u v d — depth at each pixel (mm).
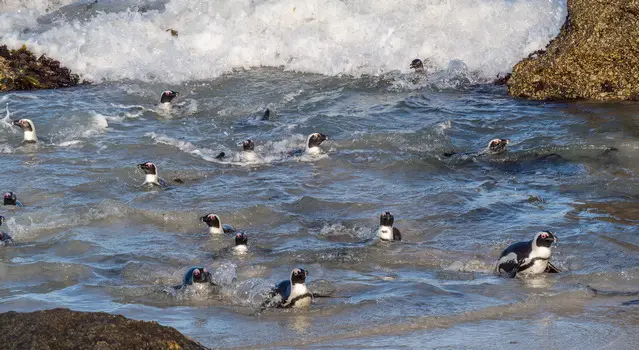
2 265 42781
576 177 57250
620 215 49938
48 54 88688
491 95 79062
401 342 32219
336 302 37750
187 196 55188
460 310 35969
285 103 77750
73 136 68438
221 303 38281
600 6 73688
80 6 97312
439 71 85500
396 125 70500
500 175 58938
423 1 91000
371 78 84500
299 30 90625
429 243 46469
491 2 89625
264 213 51844
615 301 36750
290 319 35781
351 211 52188
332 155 63656
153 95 80625
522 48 85312
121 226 49844
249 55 89688
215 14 92375
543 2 88750
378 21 89625
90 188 56469
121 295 39156
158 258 44594
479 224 49281
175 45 90062
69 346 23016
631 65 73500
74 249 45750
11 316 23766
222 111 75812
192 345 24781
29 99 78812
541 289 38688
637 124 67062
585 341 31781
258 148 65875
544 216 50219
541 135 66312
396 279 41000
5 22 93250
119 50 88938
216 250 45750
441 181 57906
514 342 31859
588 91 75312
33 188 56156
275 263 43656
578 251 44250
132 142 66750
